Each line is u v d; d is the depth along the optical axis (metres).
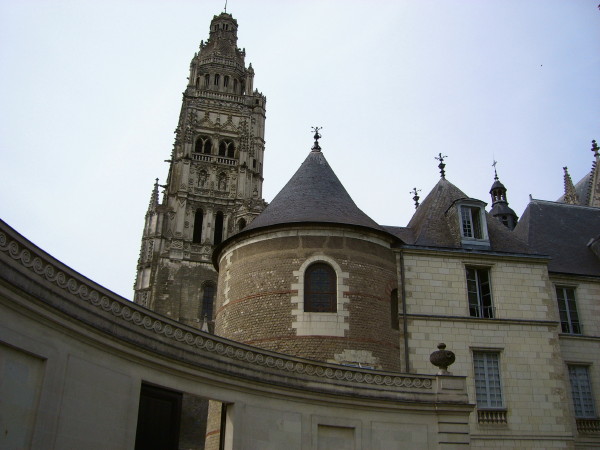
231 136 79.88
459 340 24.61
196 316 66.50
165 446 13.86
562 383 24.61
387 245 25.88
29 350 10.62
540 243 31.00
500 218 44.34
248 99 83.06
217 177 76.31
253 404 15.80
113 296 12.88
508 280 26.19
